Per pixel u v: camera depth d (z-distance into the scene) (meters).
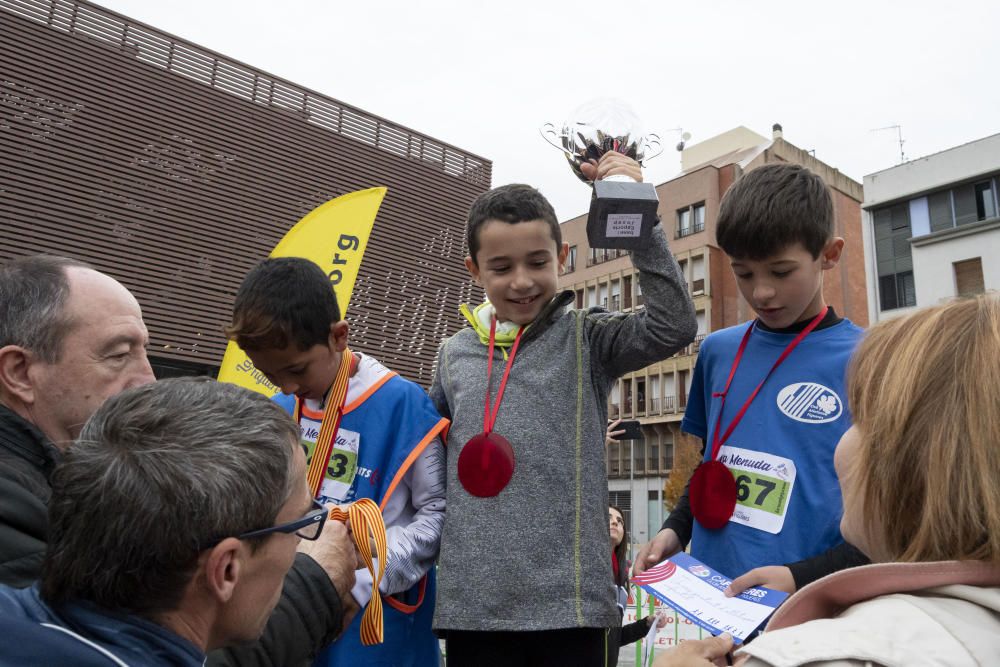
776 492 1.93
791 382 2.01
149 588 1.05
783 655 0.81
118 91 11.41
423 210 14.19
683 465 29.64
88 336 1.78
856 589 0.92
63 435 1.79
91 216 10.69
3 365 1.74
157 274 11.12
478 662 1.85
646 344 1.96
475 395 2.05
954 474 0.87
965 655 0.76
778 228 1.92
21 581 1.33
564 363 2.03
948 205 23.33
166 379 1.21
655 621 4.01
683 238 32.12
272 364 2.15
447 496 2.01
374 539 1.74
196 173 11.85
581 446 1.94
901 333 1.00
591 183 2.16
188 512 1.04
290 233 3.99
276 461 1.15
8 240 9.90
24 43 10.65
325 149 13.35
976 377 0.88
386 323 12.80
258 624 1.21
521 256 2.01
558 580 1.79
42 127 10.54
